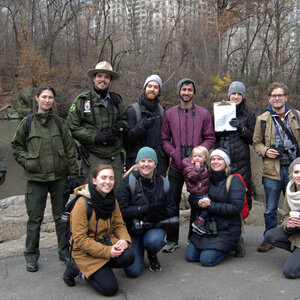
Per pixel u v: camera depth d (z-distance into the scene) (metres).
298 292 3.03
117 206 3.36
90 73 4.03
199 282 3.27
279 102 4.04
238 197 3.66
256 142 4.23
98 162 3.99
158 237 3.42
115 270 3.62
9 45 32.88
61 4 27.64
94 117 3.93
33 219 3.61
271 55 31.77
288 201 3.45
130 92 21.72
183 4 28.50
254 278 3.33
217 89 24.16
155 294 3.05
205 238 3.75
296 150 4.01
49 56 27.61
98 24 27.77
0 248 4.18
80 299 2.97
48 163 3.56
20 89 28.61
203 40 27.12
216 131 4.28
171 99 22.81
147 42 25.67
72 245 3.10
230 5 31.81
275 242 3.58
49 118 3.64
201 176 3.76
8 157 14.73
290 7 32.06
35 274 3.48
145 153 3.44
